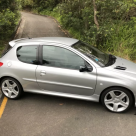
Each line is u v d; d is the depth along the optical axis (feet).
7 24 29.84
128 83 10.89
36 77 12.61
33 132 10.08
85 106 12.77
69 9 37.78
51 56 12.47
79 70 11.54
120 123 10.77
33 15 86.58
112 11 25.04
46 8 92.79
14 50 13.33
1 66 13.25
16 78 13.01
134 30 25.35
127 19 28.32
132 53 22.49
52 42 12.73
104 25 24.93
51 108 12.56
